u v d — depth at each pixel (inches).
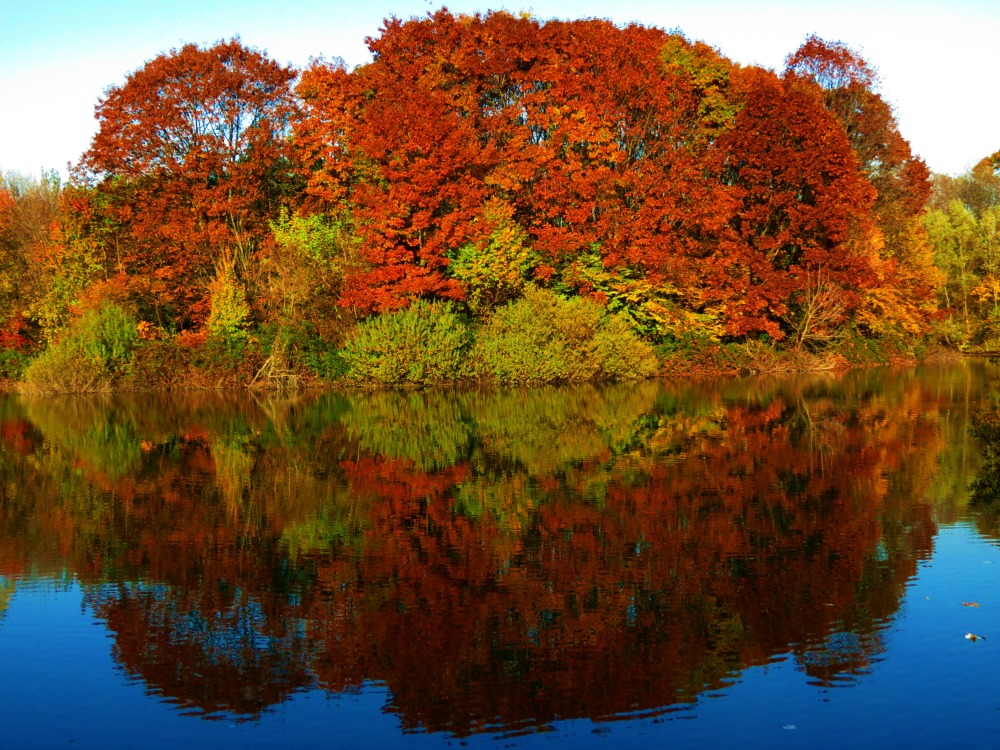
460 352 1459.2
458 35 1689.2
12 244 1910.7
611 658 354.3
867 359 1908.2
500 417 1043.9
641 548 494.3
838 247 1724.9
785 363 1731.1
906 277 2032.5
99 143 1587.1
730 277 1691.7
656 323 1692.9
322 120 1675.7
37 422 1078.4
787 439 855.7
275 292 1497.3
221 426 1006.4
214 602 422.3
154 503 617.0
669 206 1633.9
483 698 323.9
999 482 650.2
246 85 1622.8
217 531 542.6
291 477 699.4
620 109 1668.3
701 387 1417.3
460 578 449.4
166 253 1611.7
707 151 1733.5
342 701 323.9
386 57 1683.1
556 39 1692.9
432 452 802.2
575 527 538.6
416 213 1460.4
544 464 738.2
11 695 331.9
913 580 435.8
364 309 1492.4
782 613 397.1
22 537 534.0
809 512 567.5
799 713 308.7
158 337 1579.7
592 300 1551.4
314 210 1657.2
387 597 424.5
